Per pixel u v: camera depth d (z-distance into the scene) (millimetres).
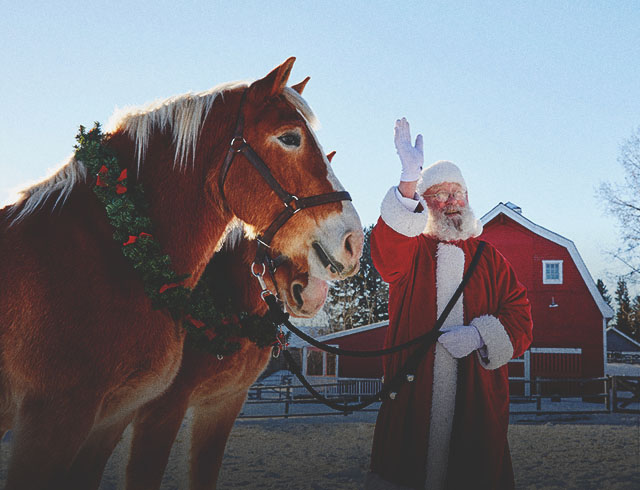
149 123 2635
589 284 23109
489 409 2910
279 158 2559
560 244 23562
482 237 24359
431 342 2953
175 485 5648
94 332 2211
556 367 23000
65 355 2162
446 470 2879
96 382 2211
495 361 2906
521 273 23797
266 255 2926
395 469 2910
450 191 3195
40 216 2324
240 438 9812
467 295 3074
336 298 46000
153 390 2420
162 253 2500
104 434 2859
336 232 2496
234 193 2592
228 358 3557
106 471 6184
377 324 24453
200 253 2643
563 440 9414
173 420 3361
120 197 2377
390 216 2865
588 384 22297
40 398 2148
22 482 2092
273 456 7863
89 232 2342
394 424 2959
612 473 6629
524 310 3145
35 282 2188
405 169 2881
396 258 3023
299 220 2533
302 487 5855
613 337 54688
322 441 9508
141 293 2338
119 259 2340
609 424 12695
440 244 3188
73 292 2211
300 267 2617
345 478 6355
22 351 2156
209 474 3768
